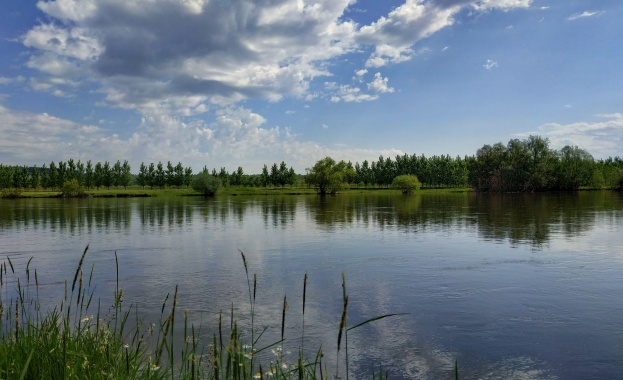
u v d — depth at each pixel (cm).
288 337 1078
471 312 1280
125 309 1289
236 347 337
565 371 899
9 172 12406
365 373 884
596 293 1459
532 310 1291
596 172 11388
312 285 1620
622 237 2698
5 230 3381
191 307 1336
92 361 471
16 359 445
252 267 1950
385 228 3416
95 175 13825
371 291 1526
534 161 11175
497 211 4934
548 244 2464
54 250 2419
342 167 11406
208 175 11362
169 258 2184
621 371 894
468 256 2144
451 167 16075
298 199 9100
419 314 1267
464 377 876
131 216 4712
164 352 874
